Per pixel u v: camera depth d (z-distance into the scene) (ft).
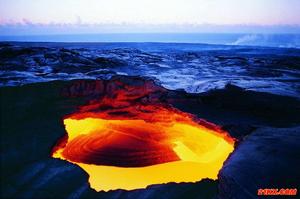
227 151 15.37
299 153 11.97
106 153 16.03
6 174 10.83
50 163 11.85
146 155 16.29
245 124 16.71
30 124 14.74
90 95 20.16
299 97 22.74
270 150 12.31
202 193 10.95
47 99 18.15
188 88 25.66
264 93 23.53
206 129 17.16
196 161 16.21
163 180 14.24
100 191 10.53
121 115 19.57
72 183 10.76
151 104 20.66
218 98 21.99
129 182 13.74
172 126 18.97
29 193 10.00
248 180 10.28
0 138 13.01
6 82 21.44
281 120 17.90
